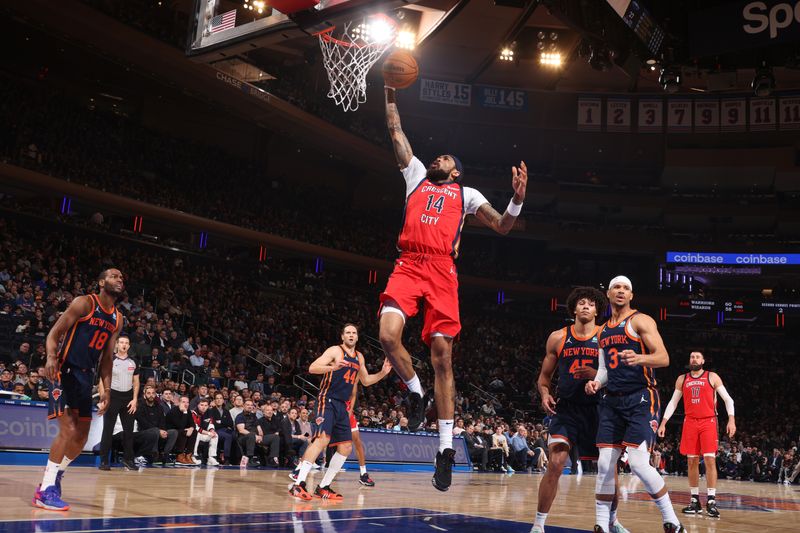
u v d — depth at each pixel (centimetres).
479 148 3719
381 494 823
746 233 3866
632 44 2091
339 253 3173
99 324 540
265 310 2495
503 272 3819
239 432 1271
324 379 735
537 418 2778
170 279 2281
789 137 3472
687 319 3819
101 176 2438
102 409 557
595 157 3753
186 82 2508
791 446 3003
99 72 2717
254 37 890
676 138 3628
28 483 680
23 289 1672
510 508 718
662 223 3938
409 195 419
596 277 4031
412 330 2947
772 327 3712
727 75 2477
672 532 488
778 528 660
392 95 447
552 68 3234
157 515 492
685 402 823
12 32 2411
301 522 498
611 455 491
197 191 2788
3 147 2225
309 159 3541
